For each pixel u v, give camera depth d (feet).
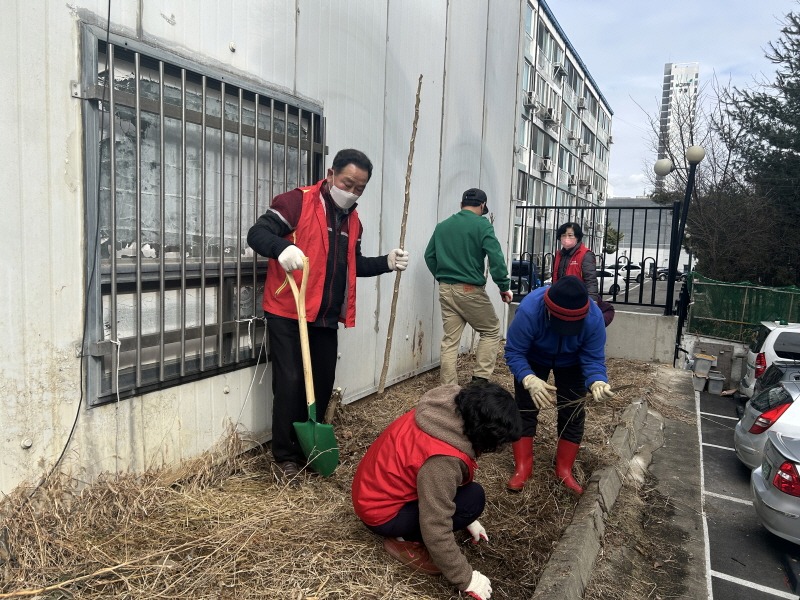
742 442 17.69
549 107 110.11
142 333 9.23
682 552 11.39
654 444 17.12
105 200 8.32
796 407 16.46
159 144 8.98
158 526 8.29
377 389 16.22
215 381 10.53
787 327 28.68
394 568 7.92
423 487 7.30
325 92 12.76
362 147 14.40
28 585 6.87
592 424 16.15
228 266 10.69
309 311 10.44
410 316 17.95
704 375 31.91
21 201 7.27
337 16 12.97
